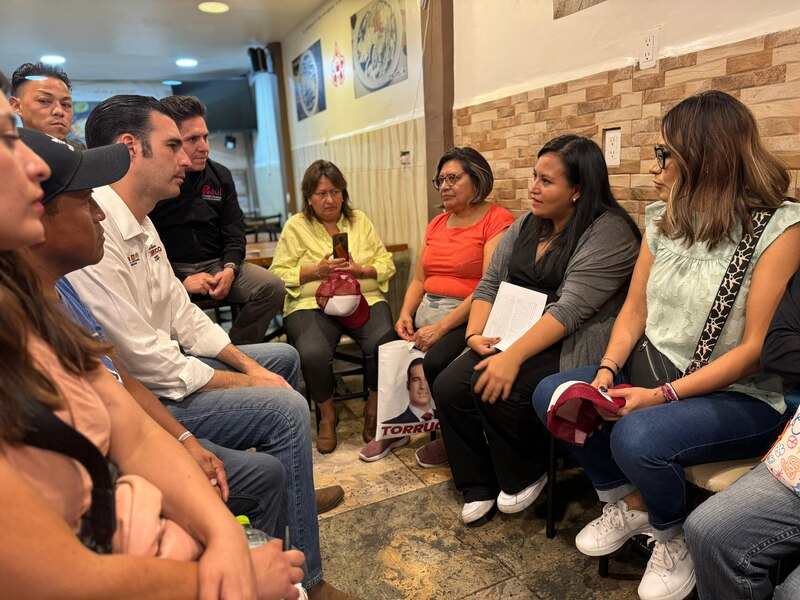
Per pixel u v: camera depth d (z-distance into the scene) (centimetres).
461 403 181
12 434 58
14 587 53
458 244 231
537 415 169
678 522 132
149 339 141
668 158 149
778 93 144
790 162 144
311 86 469
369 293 279
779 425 132
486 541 174
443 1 266
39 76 238
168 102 229
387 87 340
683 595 131
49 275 94
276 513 131
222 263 269
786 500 108
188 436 125
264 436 142
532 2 219
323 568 164
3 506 52
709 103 134
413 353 216
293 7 412
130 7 376
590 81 199
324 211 273
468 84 267
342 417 269
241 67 635
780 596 100
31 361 61
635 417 131
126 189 151
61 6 364
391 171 350
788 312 118
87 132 154
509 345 182
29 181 58
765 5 144
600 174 177
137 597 61
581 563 162
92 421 72
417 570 162
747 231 131
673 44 169
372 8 341
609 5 187
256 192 800
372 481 211
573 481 206
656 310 150
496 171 256
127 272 141
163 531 75
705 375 132
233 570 71
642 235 181
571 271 176
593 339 175
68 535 57
